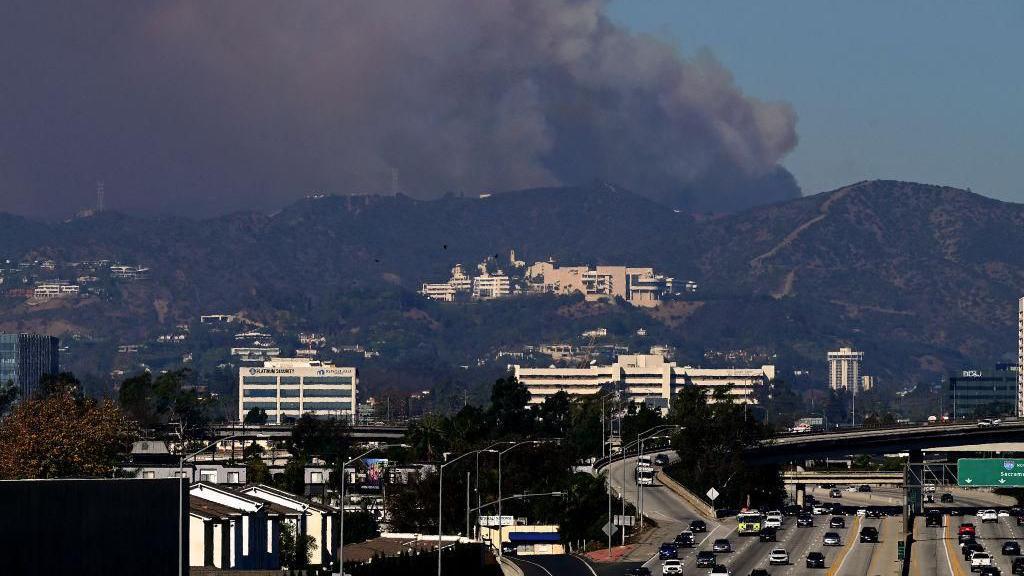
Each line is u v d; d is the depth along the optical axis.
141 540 191.62
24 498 177.62
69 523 182.38
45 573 179.25
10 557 175.12
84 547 184.00
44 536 179.38
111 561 187.50
